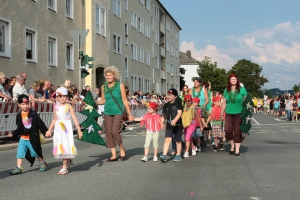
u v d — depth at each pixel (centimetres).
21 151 825
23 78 1444
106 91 980
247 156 1041
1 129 1330
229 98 1062
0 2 1844
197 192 638
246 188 663
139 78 4728
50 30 2328
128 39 4228
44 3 2253
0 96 1358
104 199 599
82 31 1720
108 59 3253
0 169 888
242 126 1052
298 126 2322
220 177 760
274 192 634
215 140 1170
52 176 795
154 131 974
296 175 770
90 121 981
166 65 6462
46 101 1590
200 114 1155
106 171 843
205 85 1259
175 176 777
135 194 628
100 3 3094
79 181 739
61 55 2473
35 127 822
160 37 6072
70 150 809
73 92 1825
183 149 1193
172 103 962
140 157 1053
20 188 684
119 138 981
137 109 2691
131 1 4341
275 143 1367
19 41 1995
